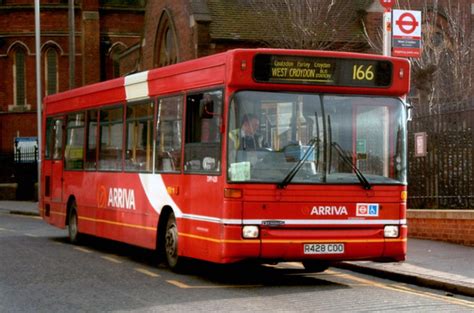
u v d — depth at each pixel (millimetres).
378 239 13344
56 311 11008
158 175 15414
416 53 17703
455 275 13938
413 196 20531
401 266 15094
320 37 35656
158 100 15578
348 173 13281
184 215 14273
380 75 13578
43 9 54719
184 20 38281
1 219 31828
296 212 13008
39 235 23453
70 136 20641
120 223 17297
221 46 36750
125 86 17156
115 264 16312
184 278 14273
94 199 18891
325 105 13328
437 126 19922
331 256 13094
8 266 15875
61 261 16766
